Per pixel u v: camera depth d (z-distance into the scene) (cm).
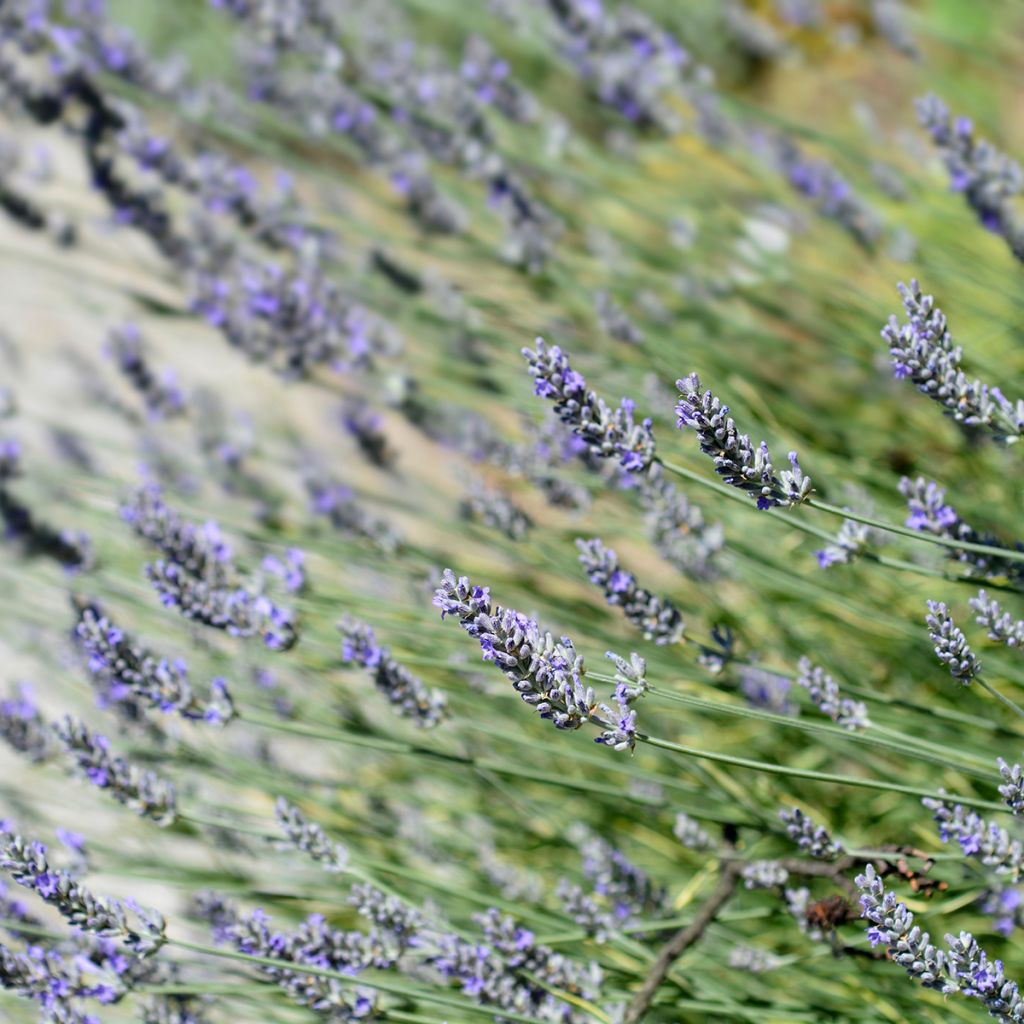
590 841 156
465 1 191
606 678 142
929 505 146
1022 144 184
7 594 169
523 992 148
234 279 175
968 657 144
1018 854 145
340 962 148
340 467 181
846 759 161
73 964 150
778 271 174
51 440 175
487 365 173
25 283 201
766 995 154
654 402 165
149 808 149
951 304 171
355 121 176
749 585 162
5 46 175
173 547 153
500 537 166
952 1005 153
